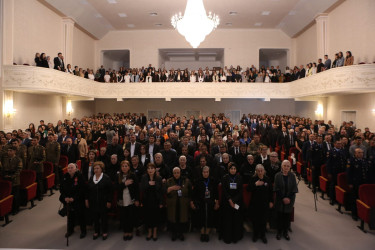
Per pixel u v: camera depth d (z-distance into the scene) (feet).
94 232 18.98
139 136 29.14
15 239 17.80
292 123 46.34
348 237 18.10
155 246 16.98
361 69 36.47
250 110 75.20
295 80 56.13
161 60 79.30
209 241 17.71
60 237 18.15
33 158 24.90
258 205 17.43
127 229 17.84
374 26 40.29
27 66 38.81
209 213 17.95
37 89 39.65
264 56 83.61
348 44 46.83
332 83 40.42
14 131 31.81
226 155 21.06
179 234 17.94
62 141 32.22
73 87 49.11
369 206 18.22
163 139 31.24
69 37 56.54
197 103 76.07
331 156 23.84
